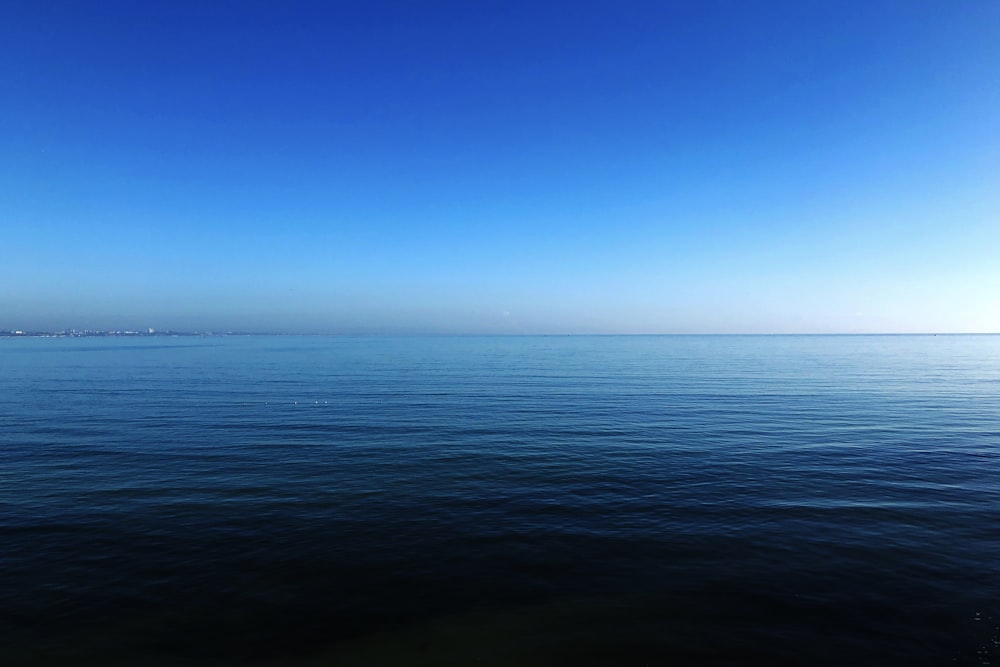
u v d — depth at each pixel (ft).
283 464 62.28
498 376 187.42
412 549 38.34
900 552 37.27
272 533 41.27
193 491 51.78
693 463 62.39
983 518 43.86
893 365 246.88
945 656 25.86
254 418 95.25
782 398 123.44
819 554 37.06
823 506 47.11
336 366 243.60
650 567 35.40
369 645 27.25
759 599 31.19
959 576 33.68
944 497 49.55
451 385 154.81
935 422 90.27
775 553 37.29
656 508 46.88
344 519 44.32
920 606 30.22
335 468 60.44
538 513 45.75
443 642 27.48
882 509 46.24
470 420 93.20
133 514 45.29
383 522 43.68
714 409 106.01
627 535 40.81
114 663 25.81
